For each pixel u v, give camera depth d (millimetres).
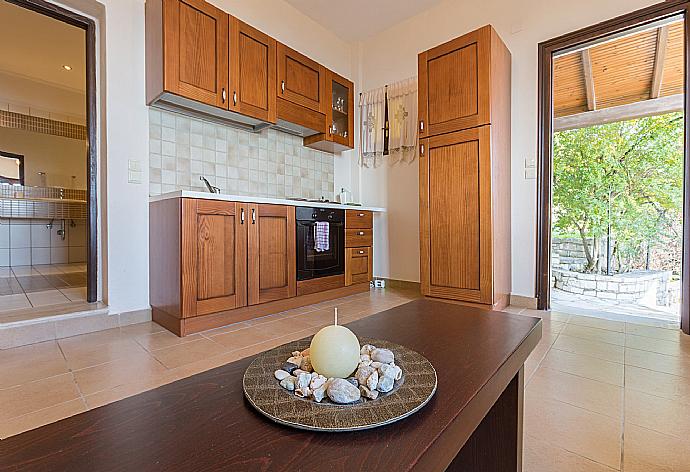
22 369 1610
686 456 1022
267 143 3381
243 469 382
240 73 2686
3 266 4629
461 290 2771
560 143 5410
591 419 1228
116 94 2328
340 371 568
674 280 4809
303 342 792
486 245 2641
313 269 2998
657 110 3908
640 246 5043
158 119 2588
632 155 4930
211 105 2502
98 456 401
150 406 523
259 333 2176
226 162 3027
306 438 443
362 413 487
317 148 3914
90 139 2391
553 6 2816
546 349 1938
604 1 2598
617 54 3832
